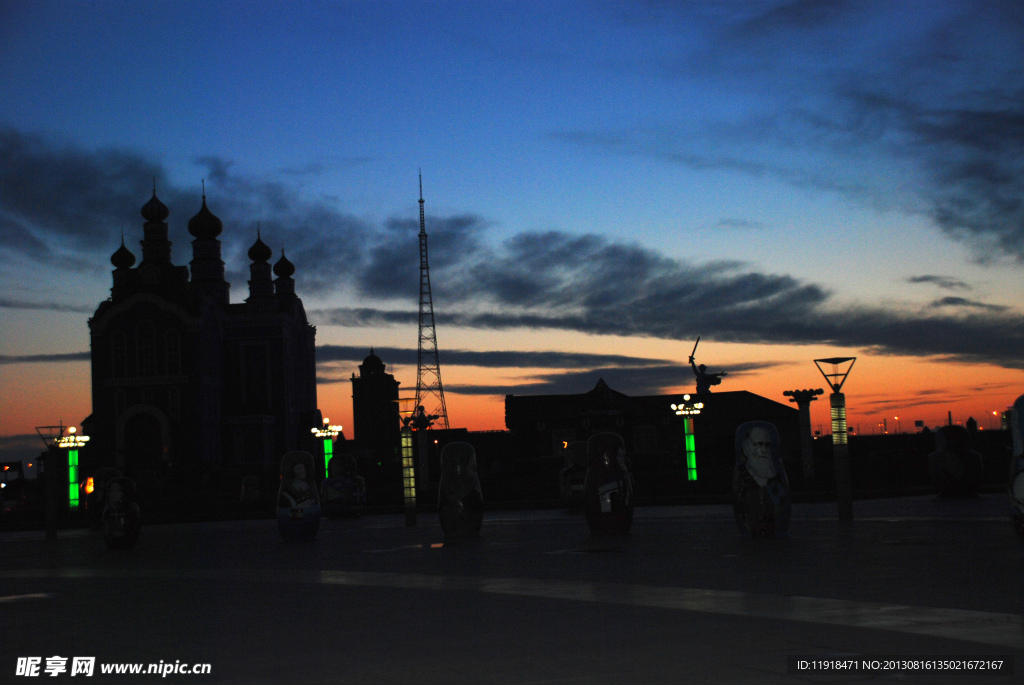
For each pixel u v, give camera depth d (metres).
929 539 21.83
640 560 20.06
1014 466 19.14
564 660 9.98
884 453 57.72
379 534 33.72
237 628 12.93
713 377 72.69
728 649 10.18
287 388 98.94
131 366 91.19
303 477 32.06
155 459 89.81
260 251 101.50
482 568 19.95
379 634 12.02
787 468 58.03
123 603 16.22
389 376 136.25
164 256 97.50
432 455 89.19
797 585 15.02
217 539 35.50
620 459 27.64
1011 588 13.98
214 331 95.56
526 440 83.25
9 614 15.21
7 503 76.75
